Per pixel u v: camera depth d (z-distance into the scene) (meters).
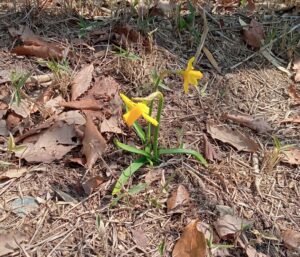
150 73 0.51
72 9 0.58
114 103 0.47
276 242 0.40
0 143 0.44
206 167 0.44
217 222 0.40
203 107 0.49
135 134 0.45
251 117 0.49
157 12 0.58
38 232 0.39
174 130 0.47
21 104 0.46
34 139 0.44
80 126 0.45
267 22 0.60
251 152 0.46
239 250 0.39
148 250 0.39
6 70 0.50
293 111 0.50
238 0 0.62
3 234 0.38
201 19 0.58
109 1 0.60
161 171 0.43
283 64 0.55
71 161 0.43
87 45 0.54
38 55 0.52
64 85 0.48
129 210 0.40
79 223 0.39
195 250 0.38
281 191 0.44
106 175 0.42
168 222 0.40
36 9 0.56
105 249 0.38
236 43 0.57
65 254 0.38
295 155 0.46
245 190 0.43
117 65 0.52
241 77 0.53
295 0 0.63
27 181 0.42
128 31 0.54
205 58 0.54
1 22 0.55
